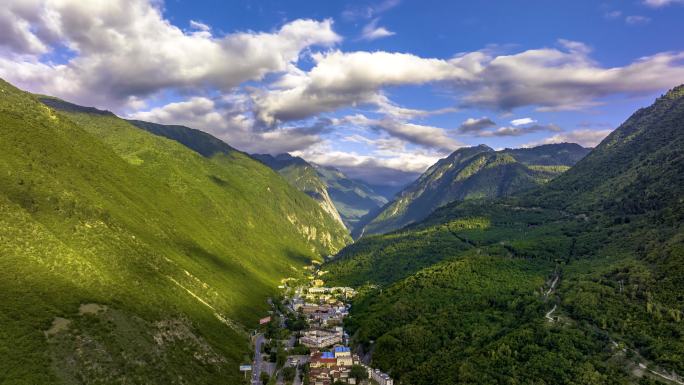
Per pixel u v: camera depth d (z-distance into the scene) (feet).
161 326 582.76
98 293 548.31
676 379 443.73
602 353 501.97
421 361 604.90
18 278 492.13
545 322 580.71
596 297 600.80
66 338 456.04
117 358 478.59
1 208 570.05
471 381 515.50
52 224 625.00
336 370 640.99
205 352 610.24
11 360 405.80
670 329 501.56
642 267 633.61
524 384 488.85
